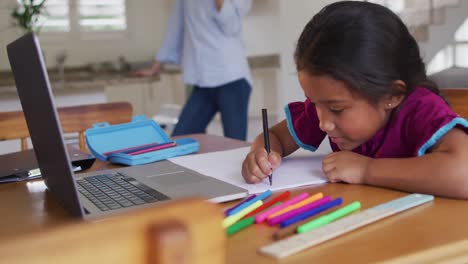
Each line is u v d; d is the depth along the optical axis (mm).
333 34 771
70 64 4707
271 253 529
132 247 309
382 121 855
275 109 4031
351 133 824
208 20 2619
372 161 848
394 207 678
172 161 1132
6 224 750
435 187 744
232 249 562
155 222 315
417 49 870
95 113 1589
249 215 694
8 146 2180
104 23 4863
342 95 769
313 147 1117
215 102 2732
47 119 675
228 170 999
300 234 579
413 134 865
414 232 590
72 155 1169
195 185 874
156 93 5043
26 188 982
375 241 563
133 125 1350
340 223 614
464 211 670
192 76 2709
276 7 3920
